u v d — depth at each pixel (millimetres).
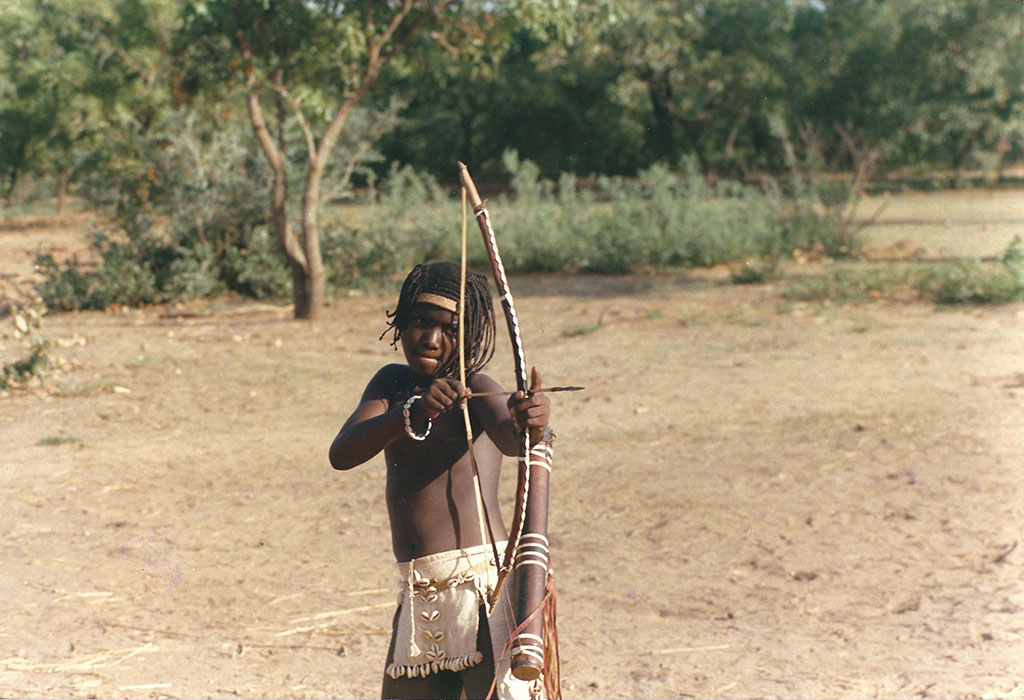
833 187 22828
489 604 2943
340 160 18781
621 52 42250
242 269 17938
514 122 52344
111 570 5809
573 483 7305
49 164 39062
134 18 30734
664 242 20984
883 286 16953
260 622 5094
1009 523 6242
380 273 18984
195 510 6875
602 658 4582
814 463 7605
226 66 15508
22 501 7074
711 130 50500
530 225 21469
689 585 5430
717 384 10391
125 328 14812
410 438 2986
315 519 6680
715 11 45031
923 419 8781
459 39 15586
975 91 40969
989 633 4750
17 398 10352
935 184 43562
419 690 3045
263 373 11469
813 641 4715
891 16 42969
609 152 54188
